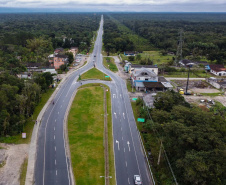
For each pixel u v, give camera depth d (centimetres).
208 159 4028
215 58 15350
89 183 4534
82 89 10038
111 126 6844
